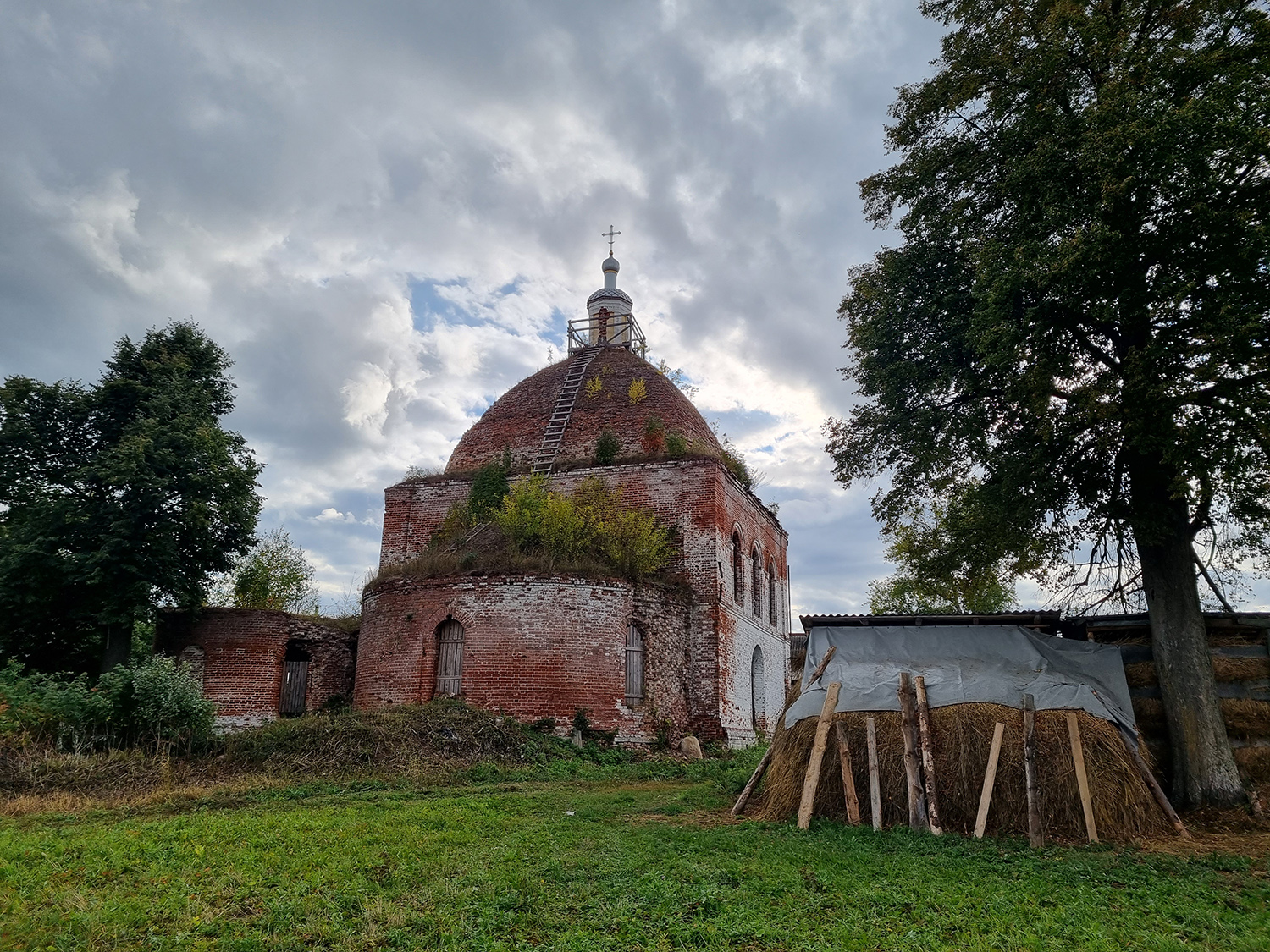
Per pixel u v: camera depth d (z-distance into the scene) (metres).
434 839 9.79
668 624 23.11
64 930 6.43
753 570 30.12
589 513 23.94
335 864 8.39
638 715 21.03
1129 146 11.12
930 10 14.64
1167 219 11.49
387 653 21.77
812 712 12.16
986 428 14.01
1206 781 12.07
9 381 24.66
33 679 17.47
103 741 15.44
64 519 23.36
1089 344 13.17
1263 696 12.79
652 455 26.97
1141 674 13.38
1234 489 11.89
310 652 26.23
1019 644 13.43
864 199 15.84
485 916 6.83
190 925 6.65
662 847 9.55
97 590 23.84
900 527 16.52
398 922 6.69
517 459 29.38
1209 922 7.15
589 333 36.94
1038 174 12.57
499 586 20.91
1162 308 11.66
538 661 20.30
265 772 15.18
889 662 13.32
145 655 27.94
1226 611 13.52
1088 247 11.23
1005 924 6.97
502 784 15.82
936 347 14.33
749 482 31.77
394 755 16.22
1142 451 11.59
